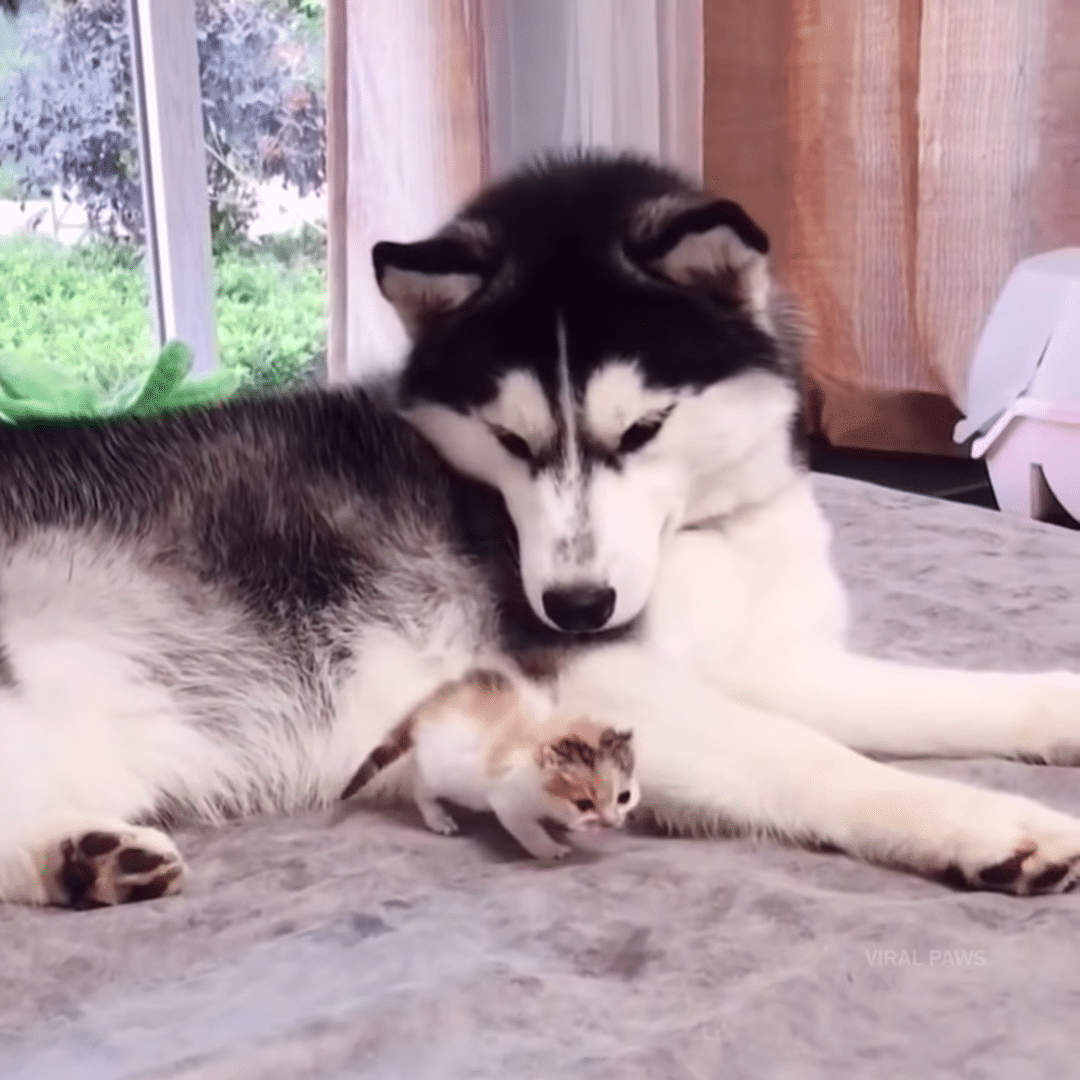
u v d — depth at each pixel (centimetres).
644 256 116
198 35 233
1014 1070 86
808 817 109
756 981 93
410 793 119
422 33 206
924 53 261
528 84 224
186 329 236
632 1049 88
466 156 212
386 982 94
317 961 96
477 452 118
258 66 240
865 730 122
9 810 107
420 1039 89
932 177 265
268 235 249
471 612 121
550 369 113
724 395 116
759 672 123
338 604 121
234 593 120
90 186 233
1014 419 222
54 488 121
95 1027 91
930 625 146
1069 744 121
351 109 205
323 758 121
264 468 123
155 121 226
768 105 277
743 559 124
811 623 125
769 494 123
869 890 104
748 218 116
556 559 112
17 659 114
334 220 208
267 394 129
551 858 108
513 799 106
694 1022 90
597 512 113
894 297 278
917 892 103
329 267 210
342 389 129
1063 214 263
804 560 126
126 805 116
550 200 122
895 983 92
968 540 169
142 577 119
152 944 99
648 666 114
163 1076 85
